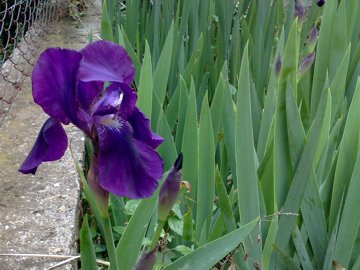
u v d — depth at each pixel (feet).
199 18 3.49
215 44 4.11
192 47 3.46
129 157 1.22
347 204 1.80
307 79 2.65
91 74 1.23
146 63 2.16
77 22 4.91
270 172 1.96
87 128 1.25
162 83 2.52
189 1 3.18
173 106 2.69
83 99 1.26
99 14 5.16
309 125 2.19
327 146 1.95
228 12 3.42
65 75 1.21
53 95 1.20
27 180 2.67
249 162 1.82
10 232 2.29
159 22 3.63
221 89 2.28
